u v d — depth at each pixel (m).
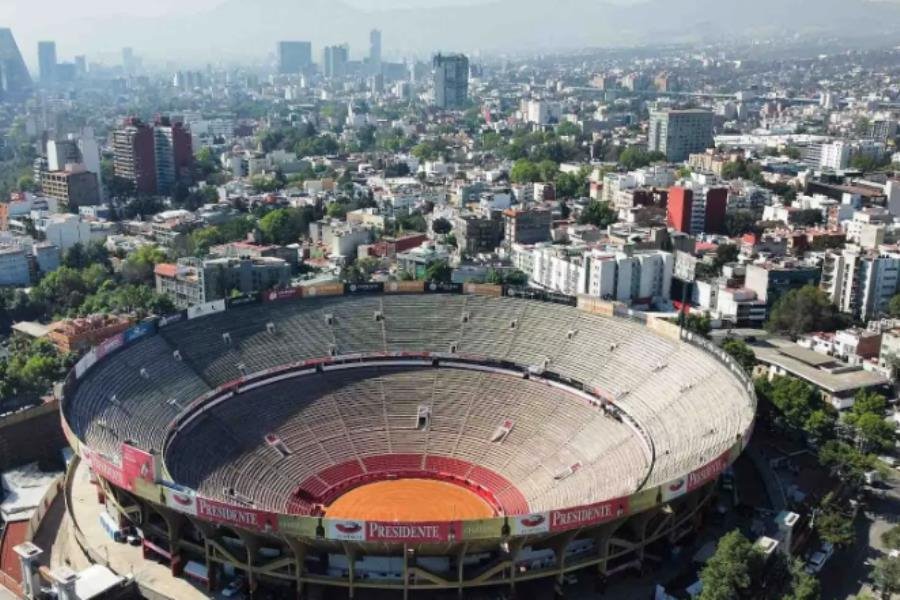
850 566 135.25
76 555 132.25
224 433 158.25
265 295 195.88
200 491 139.88
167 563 127.12
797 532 137.50
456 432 164.75
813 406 176.50
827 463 156.00
